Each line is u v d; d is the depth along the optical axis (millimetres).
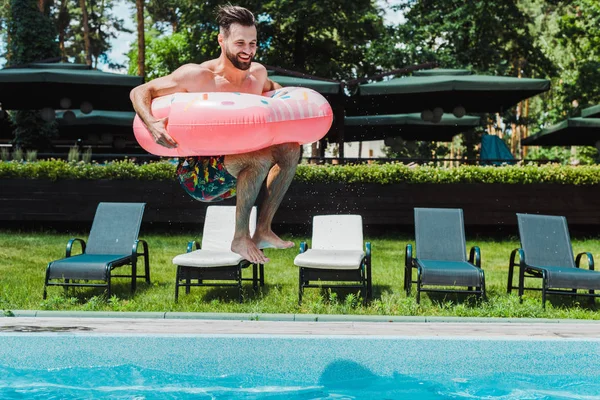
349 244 7844
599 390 4285
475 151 27234
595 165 13023
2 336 4656
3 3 32438
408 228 13523
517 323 5879
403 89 13102
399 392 4242
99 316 6133
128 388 4250
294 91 3121
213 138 2816
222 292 7531
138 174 12570
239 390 4281
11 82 12852
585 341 4617
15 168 12531
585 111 16469
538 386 4375
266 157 3006
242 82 3094
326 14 23719
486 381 4496
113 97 14672
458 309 6520
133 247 7398
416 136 19281
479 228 13500
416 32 25656
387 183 12664
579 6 26812
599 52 26594
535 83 13016
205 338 4598
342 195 12664
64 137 19609
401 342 4598
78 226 13281
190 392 4199
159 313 6160
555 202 12734
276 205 3121
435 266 6949
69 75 12719
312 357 4570
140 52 24141
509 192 12742
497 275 8844
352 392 4262
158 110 2904
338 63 27453
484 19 25188
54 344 4645
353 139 19766
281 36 26266
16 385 4277
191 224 13359
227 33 2953
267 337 4582
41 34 18062
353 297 6832
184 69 3000
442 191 12719
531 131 36406
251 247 2998
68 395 4082
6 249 10273
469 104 15031
